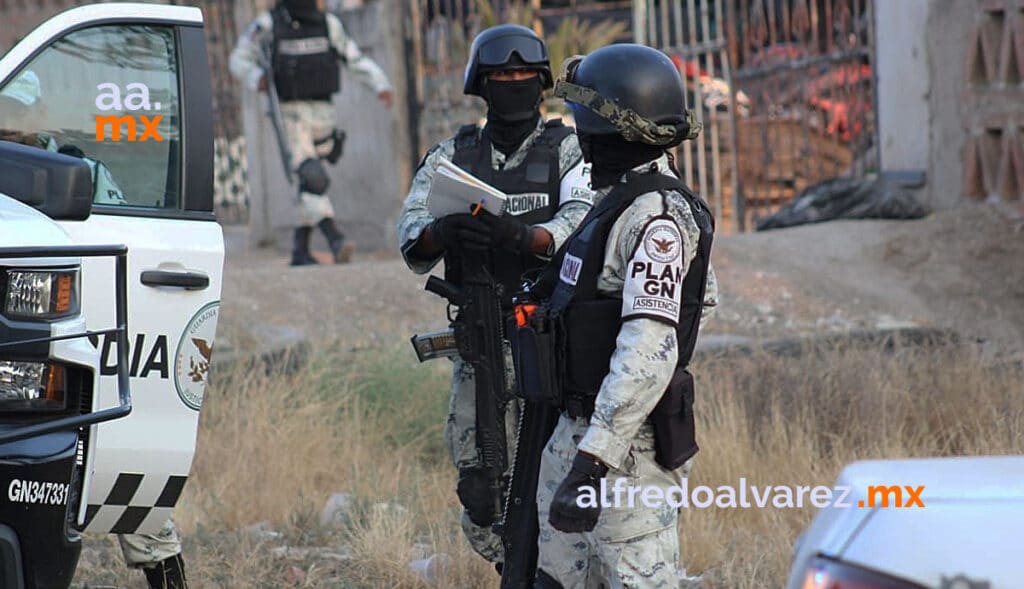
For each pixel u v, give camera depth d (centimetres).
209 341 1664
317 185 4103
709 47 4869
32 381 1366
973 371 2662
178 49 1720
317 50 4069
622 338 1220
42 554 1335
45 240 1359
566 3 5919
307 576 1931
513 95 1675
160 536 1756
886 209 4019
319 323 3322
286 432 2533
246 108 5259
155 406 1611
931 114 3991
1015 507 768
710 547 1986
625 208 1252
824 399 2564
